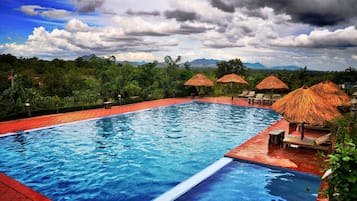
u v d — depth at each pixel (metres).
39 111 13.29
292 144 7.89
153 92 21.70
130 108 16.61
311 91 7.98
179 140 9.97
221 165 6.88
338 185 3.02
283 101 8.45
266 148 8.20
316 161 7.00
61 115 13.66
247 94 21.80
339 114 7.58
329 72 24.61
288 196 5.40
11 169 6.91
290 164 6.77
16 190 5.34
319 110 7.33
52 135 10.31
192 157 8.02
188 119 14.21
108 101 17.39
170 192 5.36
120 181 6.25
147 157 7.98
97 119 13.36
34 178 6.37
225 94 26.28
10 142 9.30
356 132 6.26
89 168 7.05
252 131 11.59
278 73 26.34
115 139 9.98
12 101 12.69
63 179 6.33
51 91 21.44
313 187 5.79
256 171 6.61
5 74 17.11
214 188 5.72
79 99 16.36
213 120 14.01
